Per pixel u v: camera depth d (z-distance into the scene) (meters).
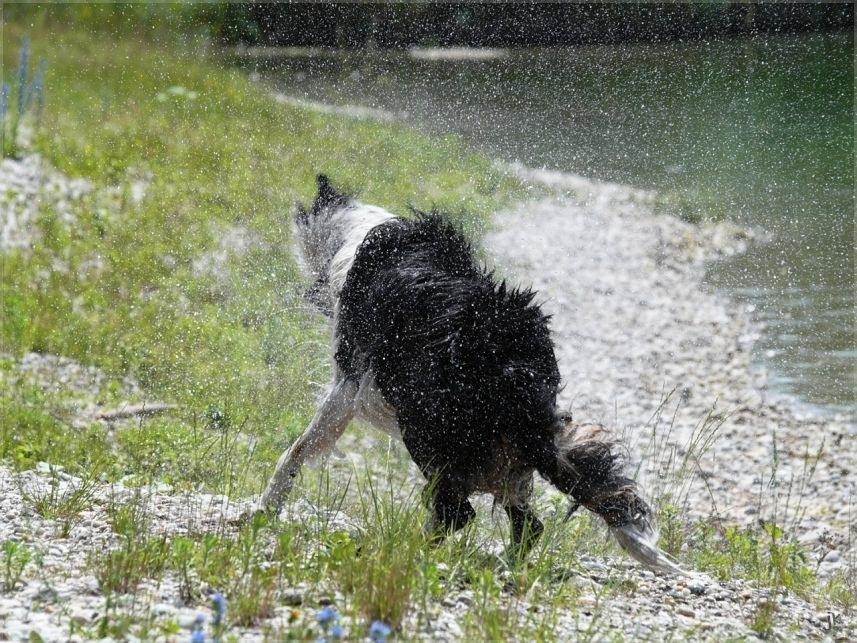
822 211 23.98
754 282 19.86
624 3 38.53
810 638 6.45
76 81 26.55
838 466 12.38
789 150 28.14
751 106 32.22
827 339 17.16
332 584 5.78
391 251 7.26
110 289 14.43
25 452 9.01
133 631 4.86
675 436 13.18
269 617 5.26
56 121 22.14
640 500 6.53
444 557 6.34
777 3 39.19
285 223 17.52
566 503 8.32
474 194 22.80
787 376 15.59
